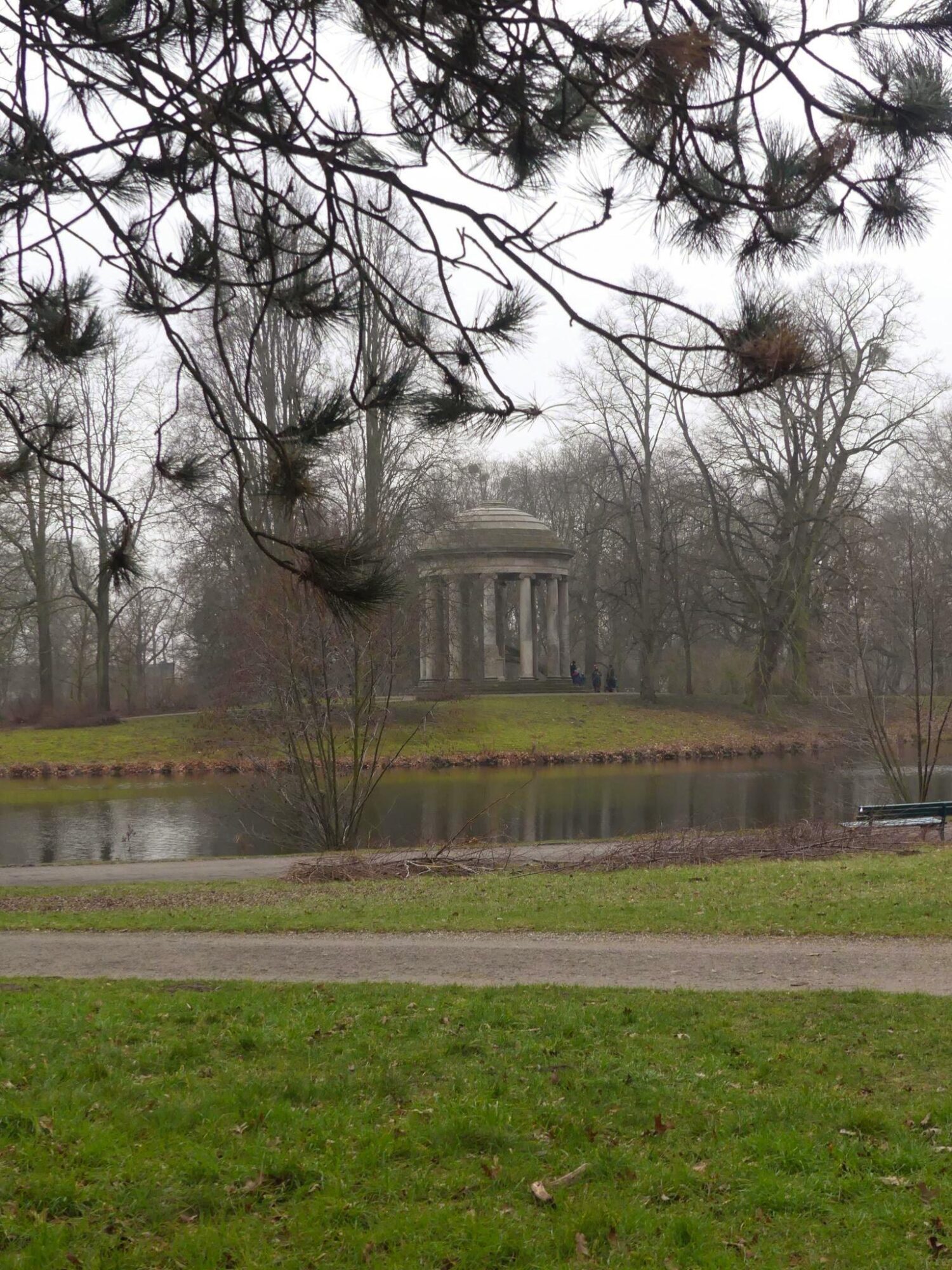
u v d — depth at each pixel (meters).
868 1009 10.84
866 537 45.31
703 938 14.87
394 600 6.81
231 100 6.24
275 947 14.98
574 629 78.94
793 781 41.09
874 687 51.19
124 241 6.39
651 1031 10.16
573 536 77.19
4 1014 10.79
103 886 21.75
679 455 60.50
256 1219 6.49
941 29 5.46
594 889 19.30
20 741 47.25
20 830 32.34
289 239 7.38
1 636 54.44
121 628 66.12
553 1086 8.62
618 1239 6.21
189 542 43.91
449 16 6.04
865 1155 7.26
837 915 15.80
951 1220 6.36
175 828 32.53
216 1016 10.77
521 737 49.97
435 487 45.47
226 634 36.22
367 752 45.22
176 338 6.49
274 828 32.06
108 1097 8.45
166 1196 6.74
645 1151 7.37
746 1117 7.89
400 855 24.91
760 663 55.62
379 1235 6.21
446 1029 10.20
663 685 68.25
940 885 17.88
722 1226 6.37
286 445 7.01
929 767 31.25
